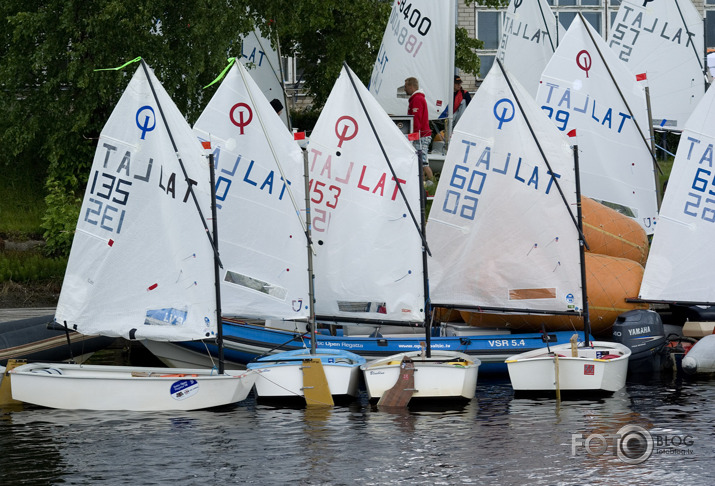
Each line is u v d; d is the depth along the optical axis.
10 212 72.56
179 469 31.91
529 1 70.06
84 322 41.88
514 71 70.75
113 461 32.78
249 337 46.50
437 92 69.12
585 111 58.16
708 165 47.72
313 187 45.53
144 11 64.69
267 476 31.17
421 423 37.84
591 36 58.00
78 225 41.88
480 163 46.59
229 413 39.91
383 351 46.81
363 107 44.91
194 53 66.25
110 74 67.25
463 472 31.44
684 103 65.62
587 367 42.50
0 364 44.84
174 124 41.47
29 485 30.39
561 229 45.94
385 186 44.84
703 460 32.44
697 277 48.00
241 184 43.81
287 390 42.03
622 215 54.91
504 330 49.66
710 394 42.84
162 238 41.59
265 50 68.50
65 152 71.88
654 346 47.66
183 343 45.94
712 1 94.56
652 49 65.25
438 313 51.78
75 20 67.75
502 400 42.19
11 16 67.88
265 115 43.81
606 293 48.72
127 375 40.25
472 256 46.84
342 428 37.16
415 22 68.62
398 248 44.69
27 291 65.19
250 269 44.00
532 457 32.97
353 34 77.88
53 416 39.12
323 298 45.62
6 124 72.62
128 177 41.59
